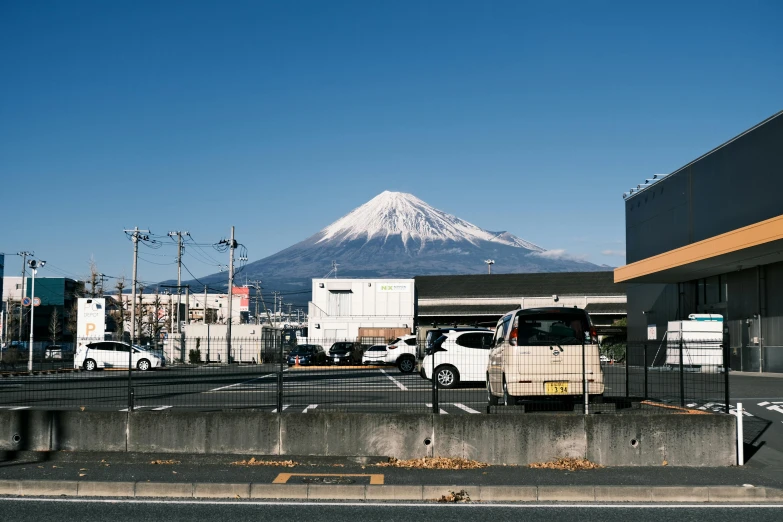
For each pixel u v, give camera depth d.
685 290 43.03
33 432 13.49
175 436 13.28
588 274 70.50
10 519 8.83
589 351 13.77
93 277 83.69
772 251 30.86
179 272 70.81
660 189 43.56
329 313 63.56
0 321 82.12
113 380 16.14
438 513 9.28
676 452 12.50
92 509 9.39
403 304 63.38
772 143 32.00
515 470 11.95
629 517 9.10
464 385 23.70
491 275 72.44
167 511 9.30
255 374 18.42
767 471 11.86
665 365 16.05
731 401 19.06
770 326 34.44
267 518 8.95
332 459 12.66
